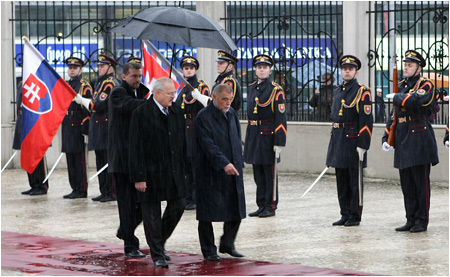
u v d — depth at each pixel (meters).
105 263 8.80
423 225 10.54
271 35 19.05
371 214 11.97
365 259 8.88
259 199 12.05
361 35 15.98
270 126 11.98
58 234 10.70
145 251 9.58
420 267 8.45
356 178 10.99
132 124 8.64
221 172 8.84
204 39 9.08
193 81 12.78
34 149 11.38
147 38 8.95
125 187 9.15
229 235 9.07
